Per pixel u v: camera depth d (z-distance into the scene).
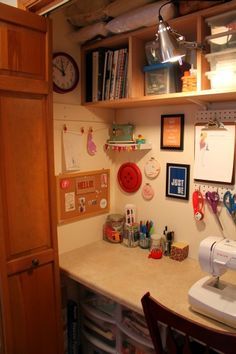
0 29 1.26
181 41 1.30
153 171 1.94
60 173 1.84
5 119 1.33
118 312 1.69
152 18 1.46
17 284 1.44
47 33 1.42
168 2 1.37
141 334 1.57
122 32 1.64
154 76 1.65
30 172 1.44
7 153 1.35
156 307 1.12
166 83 1.58
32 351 1.53
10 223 1.39
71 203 1.91
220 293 1.25
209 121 1.64
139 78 1.69
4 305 1.39
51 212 1.54
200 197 1.73
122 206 2.17
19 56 1.33
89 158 1.99
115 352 1.72
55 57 1.74
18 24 1.31
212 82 1.37
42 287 1.54
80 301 2.00
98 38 1.76
